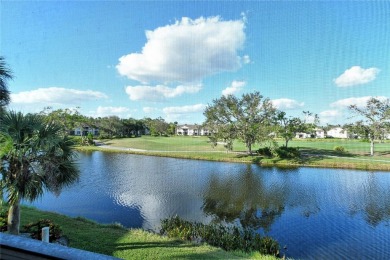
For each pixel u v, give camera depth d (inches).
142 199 472.1
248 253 261.3
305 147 914.7
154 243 242.5
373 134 533.3
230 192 532.4
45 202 429.7
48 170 202.1
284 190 534.9
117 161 928.3
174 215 398.9
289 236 322.7
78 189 518.9
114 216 386.9
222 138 1090.7
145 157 1048.2
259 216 401.4
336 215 378.9
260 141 992.9
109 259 40.4
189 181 627.2
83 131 1164.5
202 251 235.5
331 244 292.4
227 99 1031.0
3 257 46.5
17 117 199.3
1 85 266.4
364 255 260.8
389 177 531.5
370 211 383.9
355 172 588.4
